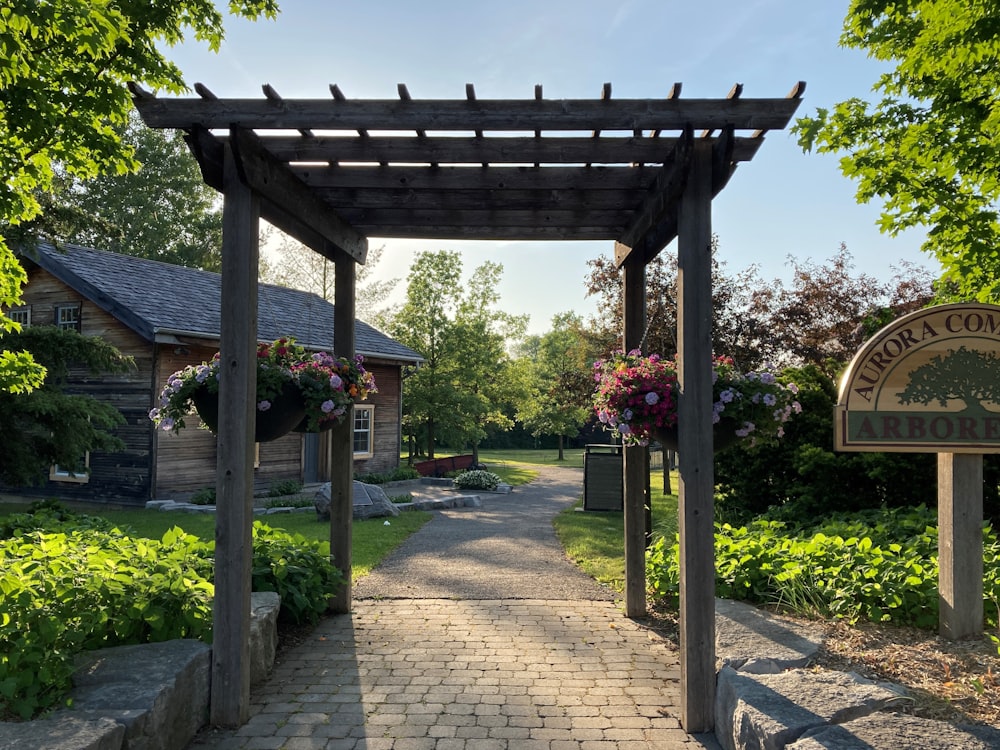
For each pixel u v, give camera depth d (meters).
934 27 6.51
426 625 5.12
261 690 3.88
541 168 4.15
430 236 5.25
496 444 47.38
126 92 6.40
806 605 4.23
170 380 4.12
